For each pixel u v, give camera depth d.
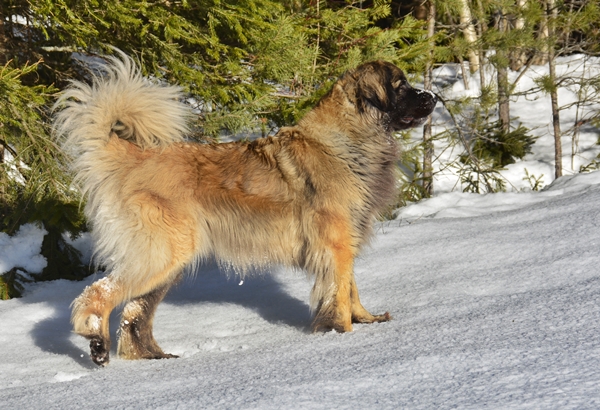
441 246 6.08
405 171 10.17
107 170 4.38
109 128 4.39
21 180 7.06
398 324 4.22
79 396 3.15
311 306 4.46
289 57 6.95
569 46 12.32
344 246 4.38
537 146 11.82
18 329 5.04
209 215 4.48
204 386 3.08
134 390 3.17
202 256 4.59
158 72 6.84
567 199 7.09
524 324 3.60
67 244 6.95
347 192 4.42
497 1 9.13
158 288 4.36
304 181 4.43
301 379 2.98
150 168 4.38
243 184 4.47
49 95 6.36
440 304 4.61
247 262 4.63
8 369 4.11
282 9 6.88
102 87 4.41
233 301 5.48
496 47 9.20
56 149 6.62
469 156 9.59
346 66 7.40
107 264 4.33
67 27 6.00
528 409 2.27
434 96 4.54
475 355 3.04
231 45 7.25
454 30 9.77
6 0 6.94
